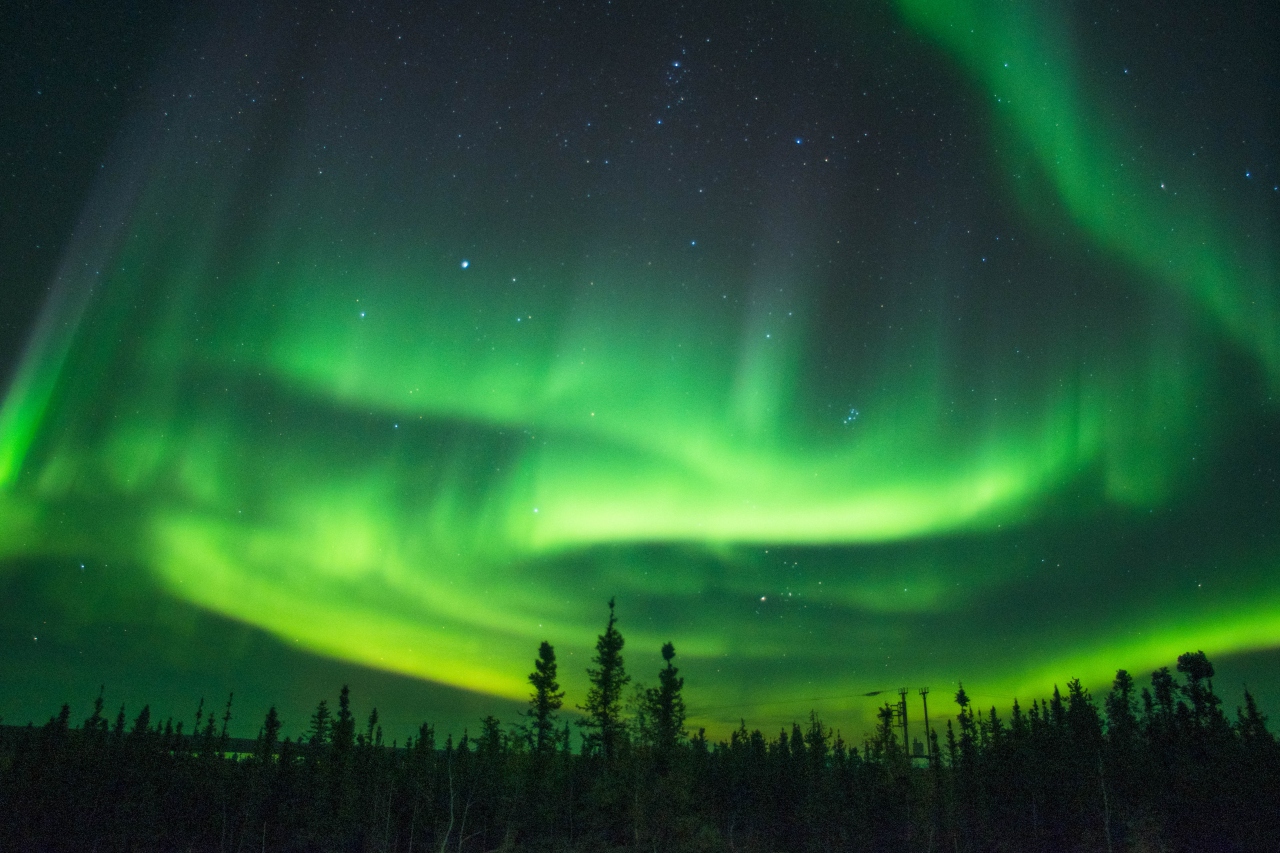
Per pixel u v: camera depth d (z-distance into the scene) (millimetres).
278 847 44781
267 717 50500
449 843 41938
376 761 47438
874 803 44312
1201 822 35875
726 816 47719
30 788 44594
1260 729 42344
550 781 41250
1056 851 39312
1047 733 44500
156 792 47188
